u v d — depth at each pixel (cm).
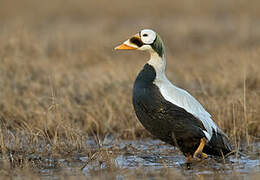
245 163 1068
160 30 2923
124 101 1443
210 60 2058
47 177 976
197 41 2780
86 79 1716
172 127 1035
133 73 1642
